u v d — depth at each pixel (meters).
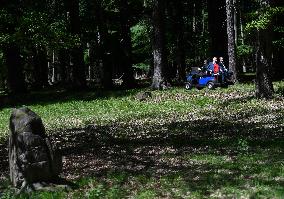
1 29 17.66
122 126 24.72
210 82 36.56
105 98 37.12
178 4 54.59
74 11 46.09
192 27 68.88
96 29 53.41
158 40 40.25
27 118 12.24
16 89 46.22
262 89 29.33
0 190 12.34
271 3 28.09
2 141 22.91
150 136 20.72
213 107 28.34
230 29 39.66
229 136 18.86
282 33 42.84
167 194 11.32
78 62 46.47
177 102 31.58
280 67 44.56
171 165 14.67
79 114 31.52
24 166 11.95
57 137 22.50
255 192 10.86
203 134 19.98
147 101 33.34
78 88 46.25
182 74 54.62
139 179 12.97
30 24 17.19
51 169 12.30
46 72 60.28
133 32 61.44
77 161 16.25
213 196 10.85
